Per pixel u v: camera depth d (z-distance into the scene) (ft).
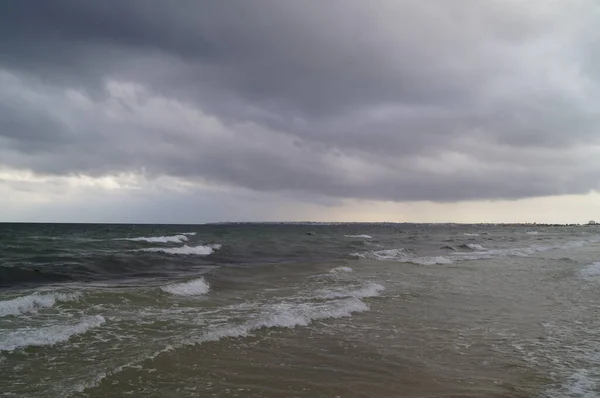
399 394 20.27
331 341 28.81
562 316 37.45
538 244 151.84
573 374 23.21
